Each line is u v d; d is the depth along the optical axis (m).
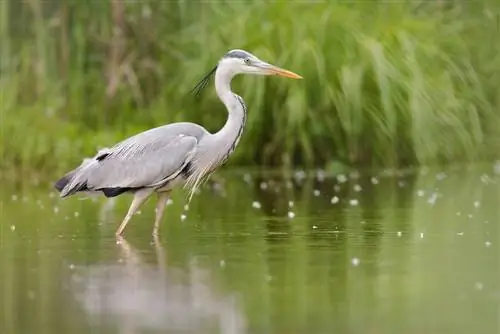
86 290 9.37
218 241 11.91
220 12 20.47
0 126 19.50
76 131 19.86
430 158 20.67
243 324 8.14
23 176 19.25
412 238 11.98
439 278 9.67
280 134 20.09
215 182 18.62
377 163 20.52
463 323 8.06
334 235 12.24
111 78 20.45
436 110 20.41
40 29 20.08
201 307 8.69
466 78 21.19
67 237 12.34
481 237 11.98
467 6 21.69
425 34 20.84
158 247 11.55
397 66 20.00
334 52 20.05
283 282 9.59
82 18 20.55
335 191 17.06
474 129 20.78
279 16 20.34
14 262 10.76
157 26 20.94
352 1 20.88
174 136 12.71
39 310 8.69
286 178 19.11
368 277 9.76
